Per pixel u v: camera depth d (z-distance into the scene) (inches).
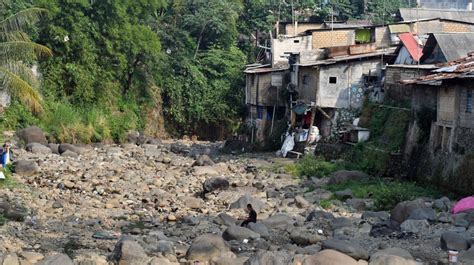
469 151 991.6
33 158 1338.6
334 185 1127.6
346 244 642.2
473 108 1002.1
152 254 659.4
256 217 832.3
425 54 1398.9
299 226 808.3
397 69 1358.3
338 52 1651.1
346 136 1401.3
